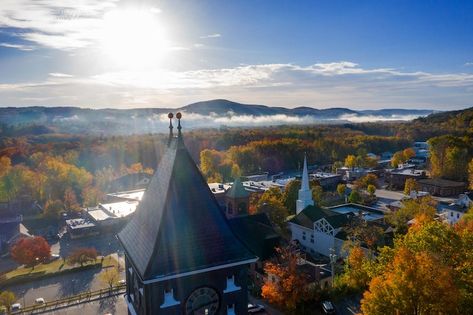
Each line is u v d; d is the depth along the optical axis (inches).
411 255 1706.4
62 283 3302.2
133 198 5610.2
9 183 5856.3
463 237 1951.3
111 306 2773.1
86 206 5625.0
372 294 1747.0
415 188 5954.7
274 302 2464.3
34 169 7519.7
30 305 2881.4
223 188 5177.2
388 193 6387.8
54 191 6013.8
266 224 3558.1
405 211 3934.5
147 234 946.7
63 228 4950.8
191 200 943.7
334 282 2645.2
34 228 4982.8
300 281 2372.0
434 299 1587.1
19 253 3602.4
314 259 3518.7
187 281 898.7
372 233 3142.2
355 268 2561.5
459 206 4621.1
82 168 6619.1
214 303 935.0
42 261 3725.4
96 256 3649.1
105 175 6771.7
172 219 914.7
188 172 956.6
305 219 3934.5
